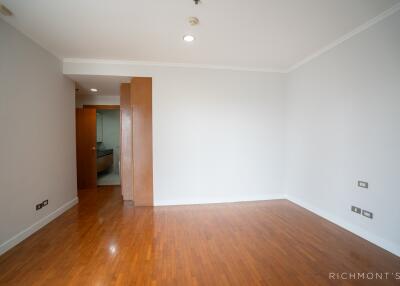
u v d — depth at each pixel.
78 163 5.19
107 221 3.15
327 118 3.15
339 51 2.91
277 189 4.26
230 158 4.05
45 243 2.49
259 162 4.16
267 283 1.82
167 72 3.80
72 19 2.36
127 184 4.20
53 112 3.26
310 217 3.29
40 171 2.92
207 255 2.25
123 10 2.20
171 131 3.85
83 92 5.09
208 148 3.96
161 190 3.86
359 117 2.63
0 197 2.24
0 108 2.25
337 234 2.71
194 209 3.66
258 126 4.13
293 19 2.41
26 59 2.66
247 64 3.89
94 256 2.22
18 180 2.50
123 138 4.15
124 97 4.08
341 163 2.91
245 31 2.68
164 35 2.76
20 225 2.53
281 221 3.14
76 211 3.58
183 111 3.87
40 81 2.94
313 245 2.45
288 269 2.01
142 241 2.55
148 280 1.85
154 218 3.27
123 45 3.05
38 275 1.92
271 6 2.15
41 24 2.45
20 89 2.55
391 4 2.14
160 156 3.84
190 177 3.93
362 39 2.57
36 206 2.83
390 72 2.27
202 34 2.75
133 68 3.71
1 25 2.28
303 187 3.73
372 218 2.48
